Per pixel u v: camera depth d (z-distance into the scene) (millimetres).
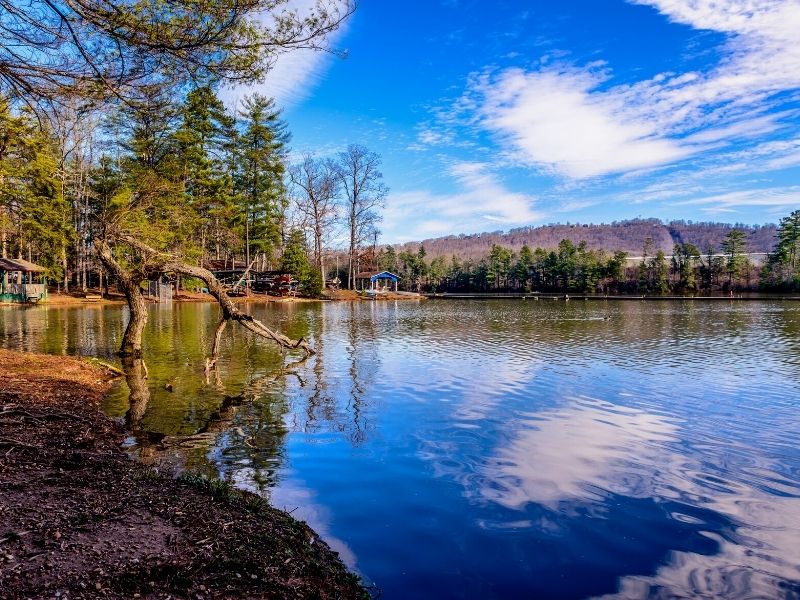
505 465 6797
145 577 3438
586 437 8125
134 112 8156
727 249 75000
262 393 10898
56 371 11664
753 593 4008
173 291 47750
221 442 7539
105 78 7379
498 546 4645
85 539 3932
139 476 5652
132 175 37125
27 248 43344
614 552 4590
